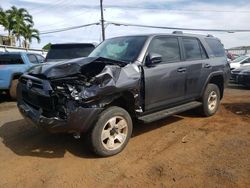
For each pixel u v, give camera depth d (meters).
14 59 10.63
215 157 4.76
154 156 4.83
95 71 4.70
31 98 4.99
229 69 7.76
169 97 5.81
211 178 4.07
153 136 5.79
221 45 7.79
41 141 5.54
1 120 7.20
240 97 10.37
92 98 4.43
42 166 4.49
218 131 6.09
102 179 4.08
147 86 5.24
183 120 6.90
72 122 4.37
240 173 4.19
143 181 4.02
